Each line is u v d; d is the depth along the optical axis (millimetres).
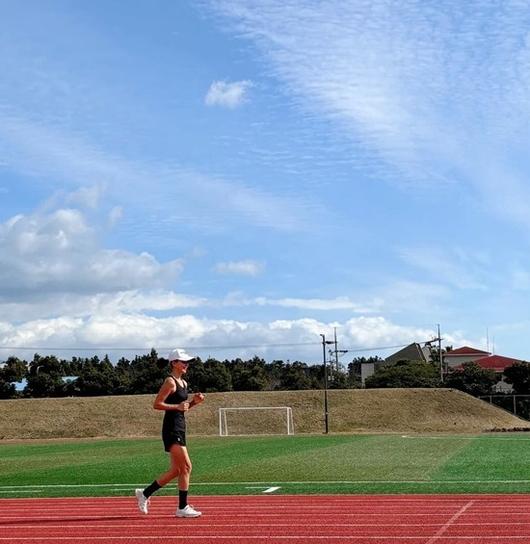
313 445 41812
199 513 12703
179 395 12680
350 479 19719
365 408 82125
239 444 45469
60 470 25719
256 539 10305
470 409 82000
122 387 103750
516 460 26906
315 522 11812
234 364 117625
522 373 102562
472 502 14133
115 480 21203
